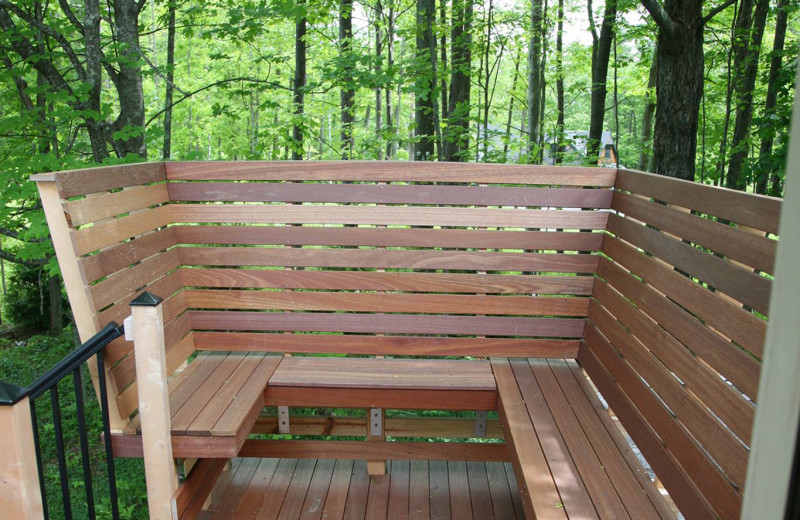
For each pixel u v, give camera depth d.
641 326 2.41
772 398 0.55
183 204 2.98
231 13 6.11
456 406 2.85
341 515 2.86
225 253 3.02
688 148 4.28
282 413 3.11
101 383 2.15
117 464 5.22
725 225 1.89
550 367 3.07
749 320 1.67
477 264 3.04
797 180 0.50
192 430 2.26
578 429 2.44
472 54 7.62
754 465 0.58
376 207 2.99
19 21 6.46
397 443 3.06
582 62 11.89
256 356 3.14
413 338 3.10
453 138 6.64
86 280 2.07
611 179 2.95
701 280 1.99
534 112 7.74
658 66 4.36
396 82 6.16
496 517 2.87
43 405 6.77
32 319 11.45
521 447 2.30
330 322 3.09
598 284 2.96
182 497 2.28
